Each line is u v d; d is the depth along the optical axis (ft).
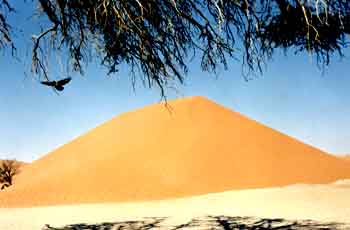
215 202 79.66
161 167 162.61
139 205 84.69
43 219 57.77
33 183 151.43
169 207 75.82
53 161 230.89
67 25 15.15
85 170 153.48
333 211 55.67
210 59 16.07
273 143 197.47
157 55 15.79
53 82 14.65
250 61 15.66
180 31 15.39
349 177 165.48
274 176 162.50
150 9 13.73
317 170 172.14
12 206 98.02
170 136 205.46
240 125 217.77
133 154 180.24
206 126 214.90
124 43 15.98
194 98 254.68
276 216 53.21
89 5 14.56
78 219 57.41
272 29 15.70
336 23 14.33
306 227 41.50
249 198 80.94
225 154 180.65
